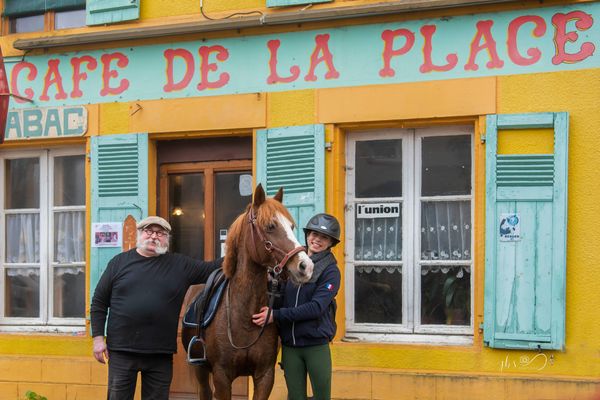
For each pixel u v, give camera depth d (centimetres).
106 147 754
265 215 504
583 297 614
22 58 789
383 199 691
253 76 714
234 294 530
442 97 654
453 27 655
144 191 741
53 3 794
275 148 701
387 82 671
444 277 676
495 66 643
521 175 629
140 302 554
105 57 761
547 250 621
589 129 618
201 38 730
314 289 538
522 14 638
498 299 630
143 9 756
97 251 752
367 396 657
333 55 689
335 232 540
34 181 806
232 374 538
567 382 607
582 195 618
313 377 537
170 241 761
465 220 673
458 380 634
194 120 728
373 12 663
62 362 751
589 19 623
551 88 629
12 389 766
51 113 774
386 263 687
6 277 809
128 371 556
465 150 674
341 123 684
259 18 697
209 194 747
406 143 688
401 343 668
